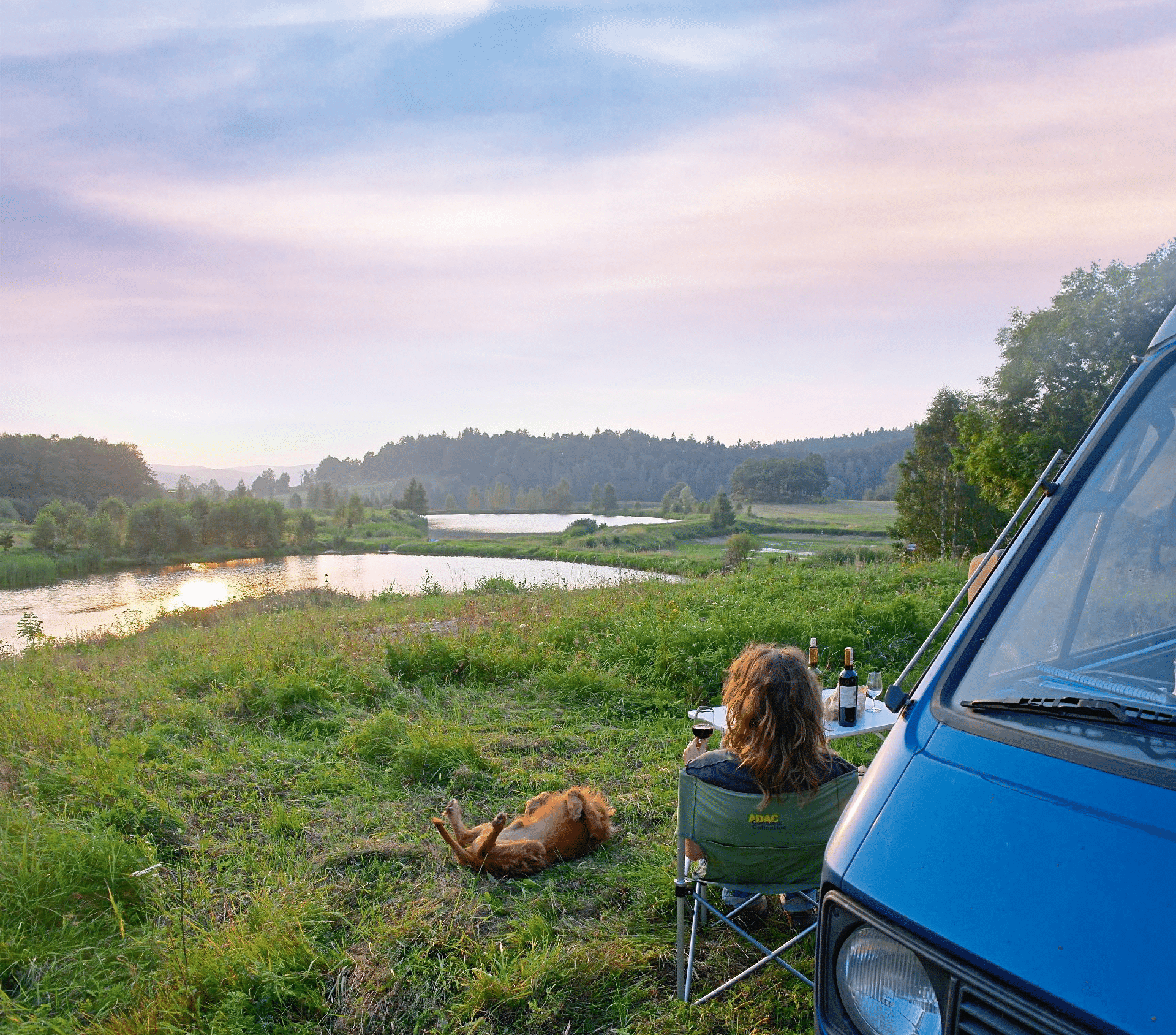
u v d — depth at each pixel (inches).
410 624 429.7
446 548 4571.9
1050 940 49.4
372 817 185.5
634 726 253.3
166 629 744.3
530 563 3284.9
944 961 53.4
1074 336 1005.2
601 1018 119.6
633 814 185.8
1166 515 74.2
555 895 151.9
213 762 219.3
